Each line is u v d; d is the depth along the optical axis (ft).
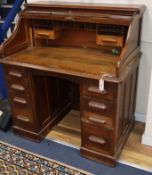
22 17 6.61
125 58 5.37
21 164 6.43
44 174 6.09
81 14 6.01
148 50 6.77
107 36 6.06
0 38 7.81
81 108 5.92
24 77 6.35
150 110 6.48
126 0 6.47
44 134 7.36
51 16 6.23
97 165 6.31
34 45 7.20
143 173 6.04
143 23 6.48
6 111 7.75
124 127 6.77
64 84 8.07
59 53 6.60
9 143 7.20
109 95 5.37
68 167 6.27
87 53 6.52
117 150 6.30
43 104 7.11
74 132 7.57
